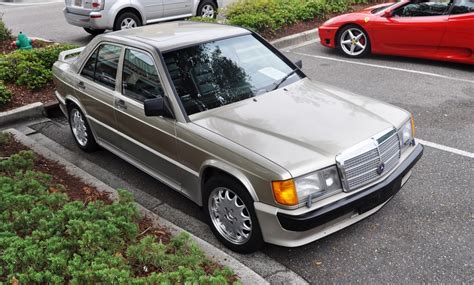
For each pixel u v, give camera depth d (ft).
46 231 11.79
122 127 16.46
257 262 12.79
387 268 12.32
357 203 12.05
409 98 23.76
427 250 12.89
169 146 14.40
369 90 25.23
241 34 16.56
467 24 26.22
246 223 12.61
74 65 19.07
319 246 13.29
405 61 29.96
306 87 15.70
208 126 13.42
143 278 10.19
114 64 16.66
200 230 14.40
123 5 35.45
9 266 10.40
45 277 10.12
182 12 39.40
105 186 16.15
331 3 41.14
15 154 17.16
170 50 14.96
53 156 18.42
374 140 12.58
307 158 11.71
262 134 12.74
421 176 16.56
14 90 24.75
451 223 13.97
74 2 36.50
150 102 13.73
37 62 26.35
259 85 15.25
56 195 13.51
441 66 28.55
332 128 12.93
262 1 37.37
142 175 17.88
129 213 12.80
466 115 21.29
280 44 34.22
